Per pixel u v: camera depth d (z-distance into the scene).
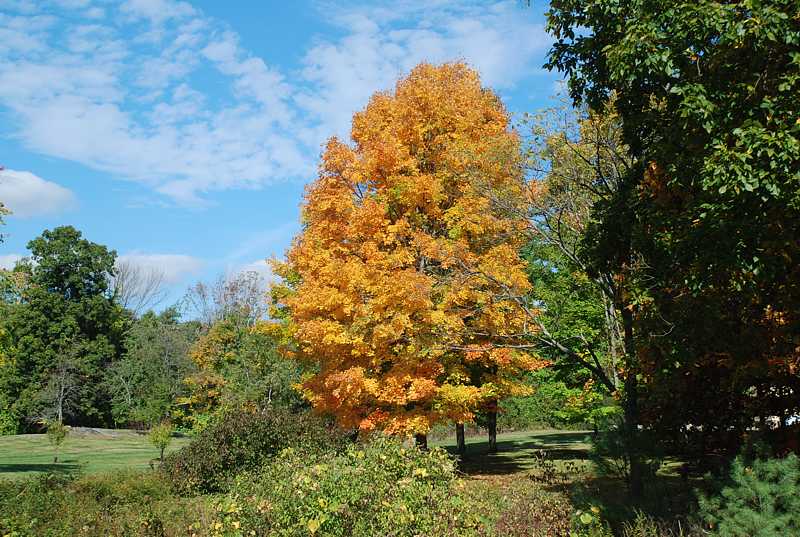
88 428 44.97
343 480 7.75
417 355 14.61
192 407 36.03
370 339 15.41
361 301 15.30
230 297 34.78
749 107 7.70
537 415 39.97
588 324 18.08
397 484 7.99
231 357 31.92
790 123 7.46
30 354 49.34
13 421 47.66
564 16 9.80
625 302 11.11
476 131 17.06
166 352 44.91
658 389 11.45
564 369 21.62
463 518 7.91
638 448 10.60
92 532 10.69
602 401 20.77
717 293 9.39
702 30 7.62
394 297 14.38
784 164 6.99
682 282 8.94
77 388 48.78
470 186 14.41
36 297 50.78
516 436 36.03
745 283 8.62
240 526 7.77
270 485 8.61
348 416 16.23
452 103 17.31
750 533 6.88
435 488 8.28
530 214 12.93
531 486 11.43
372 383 14.95
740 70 8.08
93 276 54.81
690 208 8.72
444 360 16.58
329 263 15.60
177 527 11.02
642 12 8.27
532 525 8.54
